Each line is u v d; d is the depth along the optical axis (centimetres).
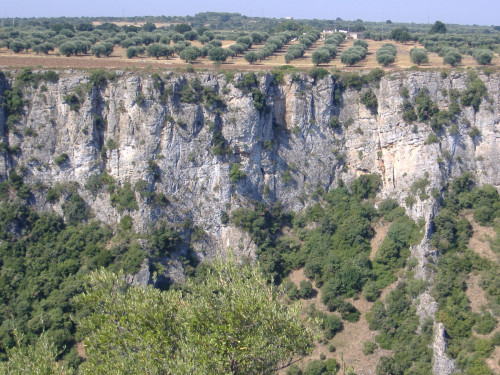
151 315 2675
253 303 2577
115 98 6012
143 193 5819
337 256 5853
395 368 4794
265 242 6028
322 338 5181
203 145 6053
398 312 5259
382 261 5712
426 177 6062
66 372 2584
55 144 6012
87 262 5569
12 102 5919
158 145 5969
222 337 2466
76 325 4988
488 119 6269
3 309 5097
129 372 2431
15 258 5550
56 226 5850
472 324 4956
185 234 5975
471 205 6053
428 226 5653
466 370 4638
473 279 5372
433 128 6206
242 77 6138
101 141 6069
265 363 2519
